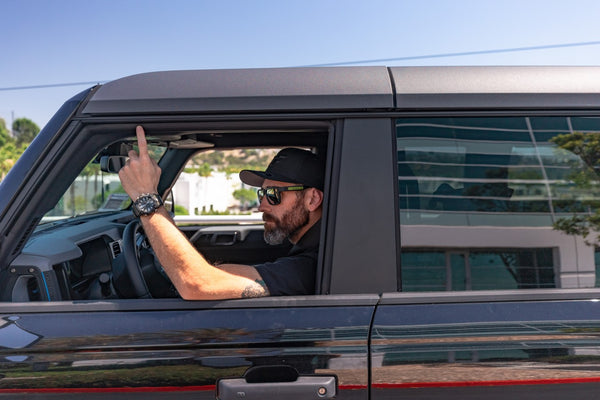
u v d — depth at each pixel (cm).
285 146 254
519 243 145
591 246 145
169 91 152
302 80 153
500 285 144
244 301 143
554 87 152
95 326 140
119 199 280
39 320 142
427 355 134
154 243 151
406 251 145
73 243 202
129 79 157
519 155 148
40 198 151
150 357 137
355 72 156
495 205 146
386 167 147
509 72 157
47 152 150
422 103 149
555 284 144
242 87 152
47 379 137
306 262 164
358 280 144
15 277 166
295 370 135
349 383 135
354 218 145
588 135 149
